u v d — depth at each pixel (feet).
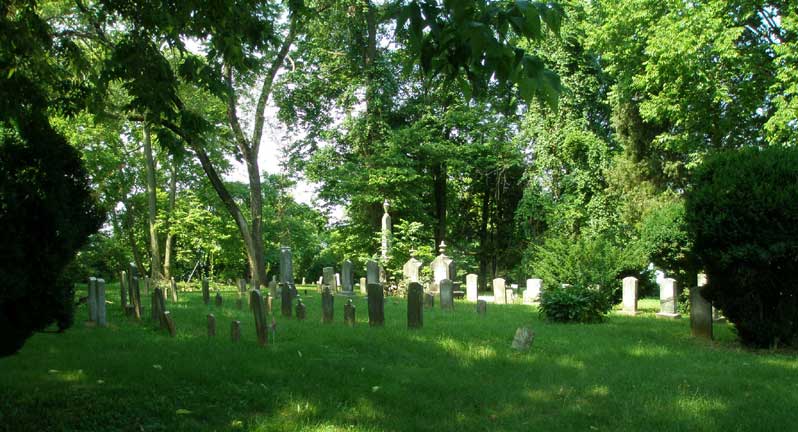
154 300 43.57
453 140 126.31
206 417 21.13
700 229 35.06
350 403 22.91
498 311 56.80
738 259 33.68
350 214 117.80
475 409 22.59
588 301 47.03
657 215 64.85
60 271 26.32
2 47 27.71
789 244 32.24
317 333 37.01
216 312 50.57
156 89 30.86
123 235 123.54
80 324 41.19
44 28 29.45
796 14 62.13
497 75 11.64
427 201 134.92
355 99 115.34
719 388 25.31
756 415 21.53
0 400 21.81
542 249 73.20
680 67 67.36
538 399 23.73
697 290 39.60
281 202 164.25
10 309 24.66
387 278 90.07
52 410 21.01
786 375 27.91
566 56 102.06
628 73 81.41
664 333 41.83
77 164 28.35
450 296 60.23
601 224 96.84
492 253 136.77
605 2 79.92
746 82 68.69
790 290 33.83
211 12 29.25
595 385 25.55
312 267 171.53
